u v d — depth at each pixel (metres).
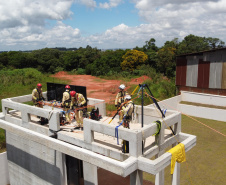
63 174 7.14
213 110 15.57
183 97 18.11
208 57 16.34
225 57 15.49
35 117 8.89
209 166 9.52
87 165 6.64
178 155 5.43
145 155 5.34
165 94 20.09
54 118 7.01
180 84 18.36
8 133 9.07
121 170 4.53
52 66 52.16
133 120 7.67
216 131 12.96
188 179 8.61
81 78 40.00
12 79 27.80
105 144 5.95
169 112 6.86
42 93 9.40
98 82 34.25
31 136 6.35
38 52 60.44
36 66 53.50
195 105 16.70
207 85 16.67
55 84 9.66
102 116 8.56
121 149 5.61
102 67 43.34
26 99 10.09
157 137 5.82
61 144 5.54
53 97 9.88
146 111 7.43
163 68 37.69
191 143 6.02
